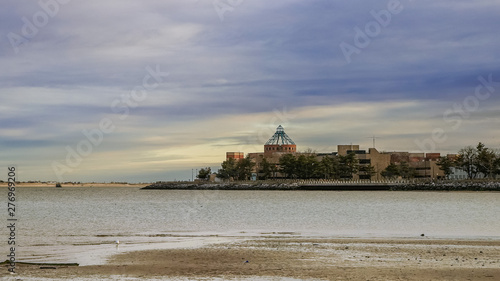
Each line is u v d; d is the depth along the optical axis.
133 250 43.94
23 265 35.69
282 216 95.62
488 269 32.12
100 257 39.75
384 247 44.38
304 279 29.75
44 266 35.25
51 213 113.06
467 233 58.34
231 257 39.03
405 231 61.94
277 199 189.75
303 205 141.38
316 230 64.50
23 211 123.56
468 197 190.50
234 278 30.39
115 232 62.78
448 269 32.28
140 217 95.81
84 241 52.16
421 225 72.06
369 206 132.25
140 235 58.28
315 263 35.84
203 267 34.41
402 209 117.06
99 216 100.25
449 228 66.12
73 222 82.88
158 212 113.56
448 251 41.25
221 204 152.88
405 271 31.75
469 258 37.22
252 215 99.38
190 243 49.31
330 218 89.12
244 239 52.72
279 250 42.91
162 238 54.53
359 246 45.16
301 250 42.78
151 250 43.66
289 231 62.97
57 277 31.00
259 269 33.44
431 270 32.00
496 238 51.91
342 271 32.12
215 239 52.94
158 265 35.44
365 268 33.25
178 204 158.25
